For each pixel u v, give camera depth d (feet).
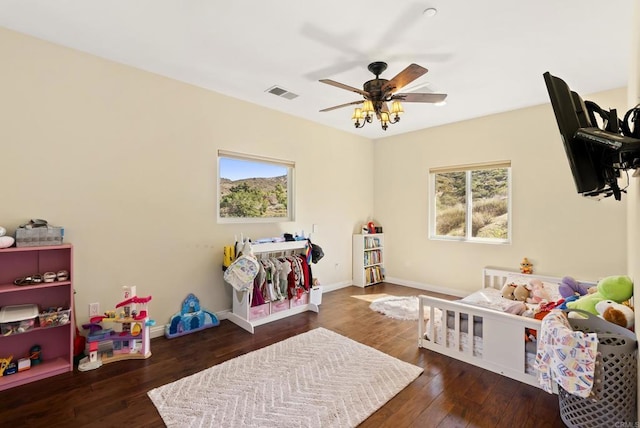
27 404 6.44
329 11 6.82
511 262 13.23
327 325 11.07
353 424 5.88
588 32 7.46
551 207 12.16
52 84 8.23
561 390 5.95
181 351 8.95
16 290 7.23
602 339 5.61
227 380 7.36
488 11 6.73
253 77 10.21
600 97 10.91
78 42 8.21
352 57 8.83
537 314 7.57
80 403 6.49
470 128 14.39
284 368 7.93
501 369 7.59
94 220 8.89
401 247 17.19
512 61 8.93
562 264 11.93
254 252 11.48
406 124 15.31
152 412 6.22
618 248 10.82
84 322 8.73
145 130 9.80
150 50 8.58
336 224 16.31
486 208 14.29
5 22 7.34
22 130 7.83
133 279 9.60
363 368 7.92
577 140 4.47
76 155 8.59
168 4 6.62
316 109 13.32
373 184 18.42
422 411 6.29
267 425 5.83
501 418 6.07
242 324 10.88
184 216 10.69
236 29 7.54
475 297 11.37
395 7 6.65
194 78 10.34
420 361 8.32
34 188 7.99
